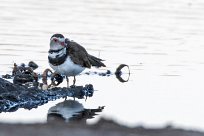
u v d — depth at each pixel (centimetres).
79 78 1895
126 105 1584
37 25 2688
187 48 2339
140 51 2261
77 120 1412
